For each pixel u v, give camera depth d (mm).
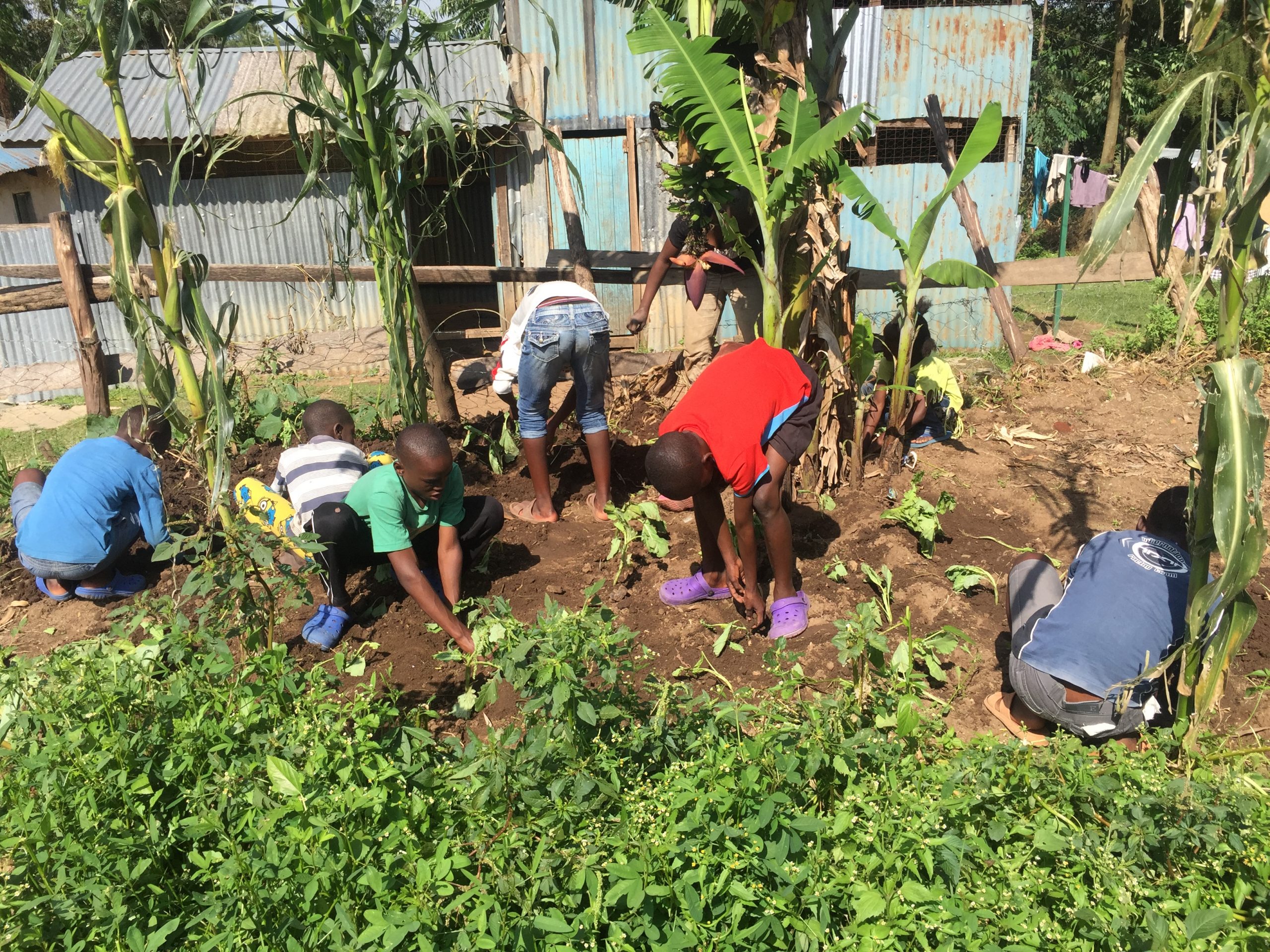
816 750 2572
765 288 4547
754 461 3715
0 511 5539
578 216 6945
